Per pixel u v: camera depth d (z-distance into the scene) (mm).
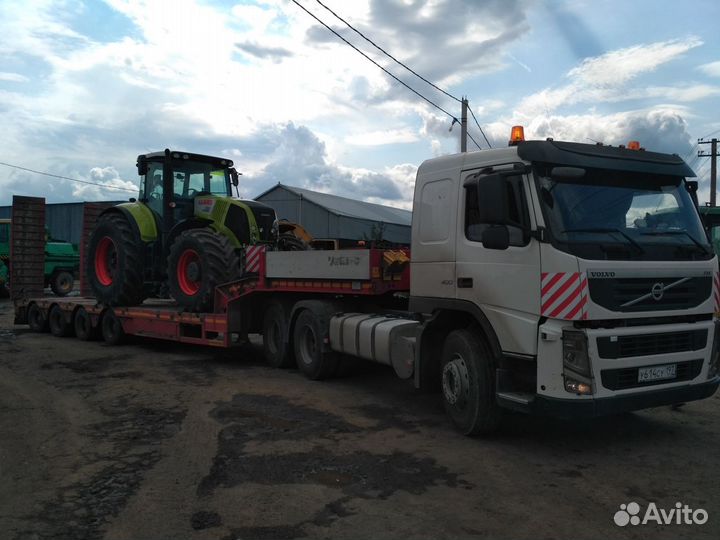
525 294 5082
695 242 5422
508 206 5258
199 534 3750
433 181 6207
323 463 4977
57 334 13164
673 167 5598
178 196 11289
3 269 21359
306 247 10586
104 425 6109
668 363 5094
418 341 6230
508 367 5336
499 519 3943
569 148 5211
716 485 4516
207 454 5199
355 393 7484
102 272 12031
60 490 4449
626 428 5980
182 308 10914
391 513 4031
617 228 5137
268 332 9344
